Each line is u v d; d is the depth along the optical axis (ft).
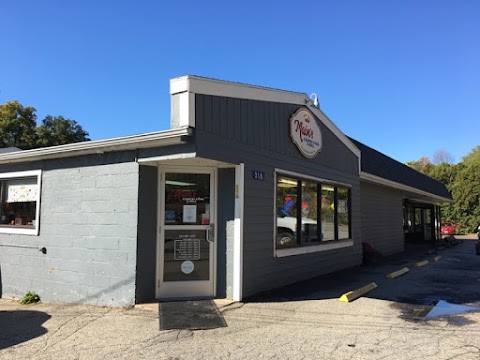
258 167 26.35
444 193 88.22
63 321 20.26
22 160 27.66
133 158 22.89
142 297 22.58
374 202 53.62
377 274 36.14
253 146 26.02
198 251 24.23
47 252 25.94
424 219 89.30
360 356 15.55
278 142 28.99
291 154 30.68
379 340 17.40
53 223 25.85
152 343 16.84
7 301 26.73
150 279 23.07
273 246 27.43
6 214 29.48
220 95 23.39
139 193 22.56
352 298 25.34
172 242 23.86
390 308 23.12
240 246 23.98
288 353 15.84
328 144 37.32
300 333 18.30
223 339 17.38
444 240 87.20
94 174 24.23
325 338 17.63
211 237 24.34
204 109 22.13
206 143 21.90
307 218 33.14
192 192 24.34
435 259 51.16
